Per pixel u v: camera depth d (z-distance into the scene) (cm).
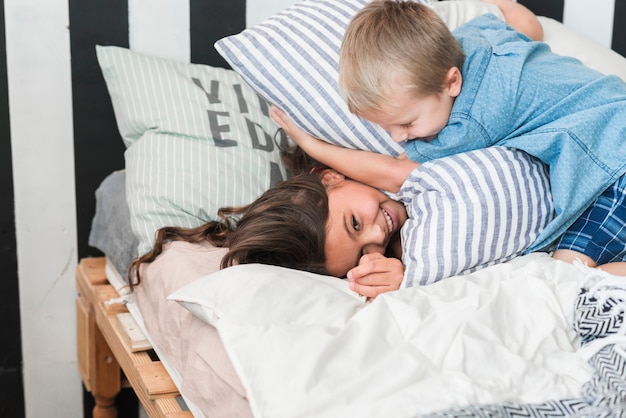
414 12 124
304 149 143
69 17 168
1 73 166
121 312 147
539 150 123
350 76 123
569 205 121
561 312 102
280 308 96
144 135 155
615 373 88
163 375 122
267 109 164
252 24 180
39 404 183
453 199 121
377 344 90
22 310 177
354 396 83
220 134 153
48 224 175
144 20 173
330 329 93
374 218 127
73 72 170
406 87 120
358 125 135
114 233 154
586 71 133
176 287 120
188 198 143
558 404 83
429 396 82
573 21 197
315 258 125
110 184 167
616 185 123
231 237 130
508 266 113
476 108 125
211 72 168
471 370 88
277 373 86
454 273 119
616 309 100
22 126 169
